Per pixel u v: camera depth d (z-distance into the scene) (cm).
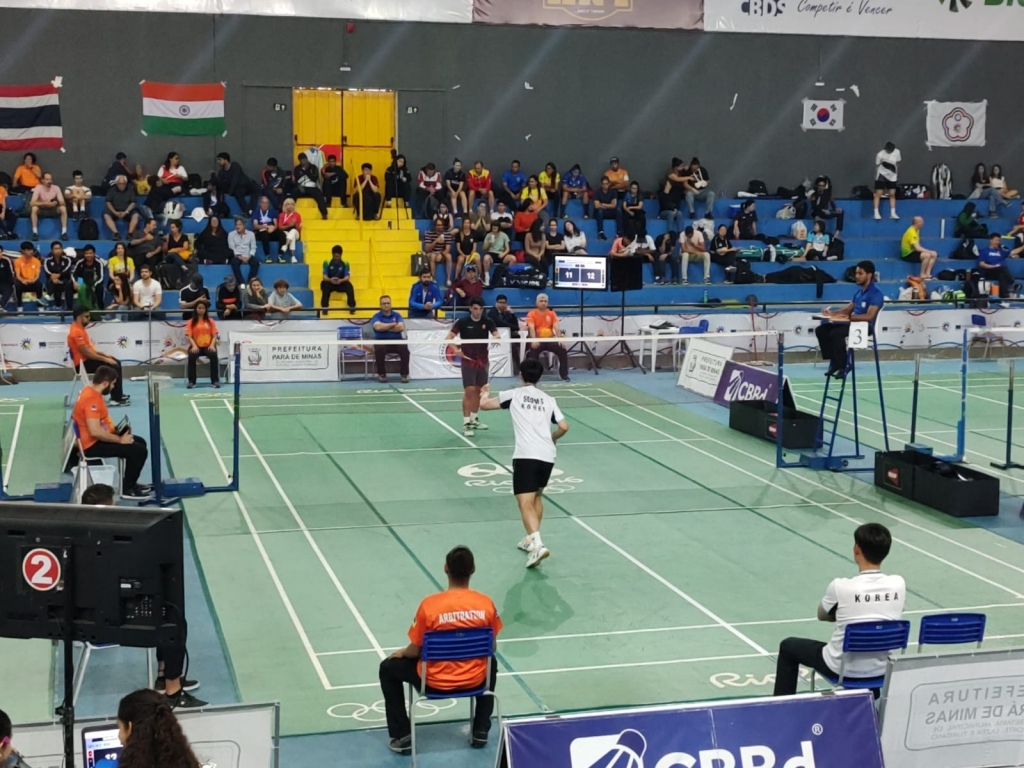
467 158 2906
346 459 1611
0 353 2150
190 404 1981
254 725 645
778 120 3072
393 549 1220
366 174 2659
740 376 1908
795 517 1355
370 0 2688
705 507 1391
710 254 2738
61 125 2642
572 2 2784
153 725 517
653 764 644
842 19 2911
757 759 657
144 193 2614
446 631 750
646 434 1789
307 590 1095
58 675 898
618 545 1241
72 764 582
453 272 2598
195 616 1026
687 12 2839
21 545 571
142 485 1398
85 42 2659
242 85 2756
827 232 2938
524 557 1198
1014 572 1170
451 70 2867
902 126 3145
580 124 2958
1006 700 713
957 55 3147
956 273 2845
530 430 1160
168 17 2694
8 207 2522
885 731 696
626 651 955
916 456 1472
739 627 1011
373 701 862
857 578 774
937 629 788
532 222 2689
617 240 2692
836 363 1584
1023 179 3178
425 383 2223
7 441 1706
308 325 2253
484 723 794
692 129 3025
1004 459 1647
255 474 1520
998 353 2623
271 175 2652
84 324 1897
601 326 2428
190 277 2283
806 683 884
